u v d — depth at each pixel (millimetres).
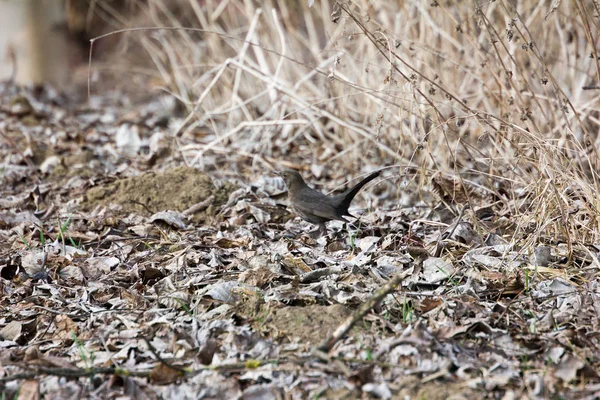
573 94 13281
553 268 8859
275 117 15422
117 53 23797
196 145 13867
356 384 6609
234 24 18906
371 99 13383
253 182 13281
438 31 13117
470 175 12883
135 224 11336
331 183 13508
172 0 22953
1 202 12469
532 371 6762
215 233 10930
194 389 6727
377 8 14750
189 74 19078
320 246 10086
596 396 6348
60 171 14195
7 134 16656
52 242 10625
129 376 6969
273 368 6891
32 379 6895
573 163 9516
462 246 9617
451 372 6770
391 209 11828
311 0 9516
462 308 7840
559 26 12914
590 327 7512
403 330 7469
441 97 13281
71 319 8320
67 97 22250
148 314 8211
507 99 11531
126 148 16047
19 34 23828
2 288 9062
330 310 7738
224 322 7738
